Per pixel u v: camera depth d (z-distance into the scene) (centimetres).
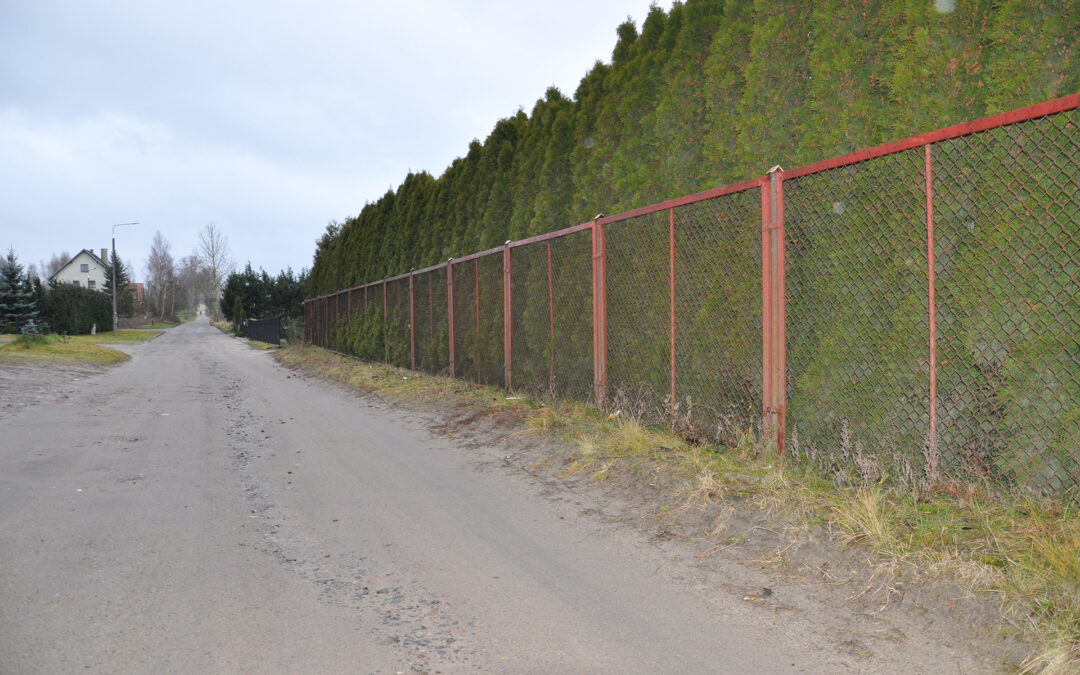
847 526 368
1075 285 367
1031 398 383
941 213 425
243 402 1207
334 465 670
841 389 496
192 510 502
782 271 525
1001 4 414
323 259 3089
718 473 497
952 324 427
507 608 328
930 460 418
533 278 994
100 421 933
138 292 12000
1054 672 242
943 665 259
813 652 275
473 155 1457
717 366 626
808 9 566
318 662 272
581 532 446
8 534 436
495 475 616
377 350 1909
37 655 273
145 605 328
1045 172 375
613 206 847
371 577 371
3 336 3111
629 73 894
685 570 371
